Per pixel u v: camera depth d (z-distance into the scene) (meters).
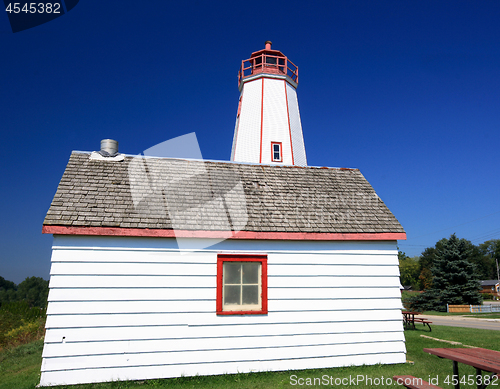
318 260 8.28
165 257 7.51
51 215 7.11
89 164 8.93
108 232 7.17
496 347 10.40
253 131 19.58
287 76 20.81
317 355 7.83
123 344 6.98
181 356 7.20
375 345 8.19
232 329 7.53
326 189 9.84
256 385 6.66
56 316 6.79
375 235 8.58
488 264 77.38
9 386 6.70
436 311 35.16
